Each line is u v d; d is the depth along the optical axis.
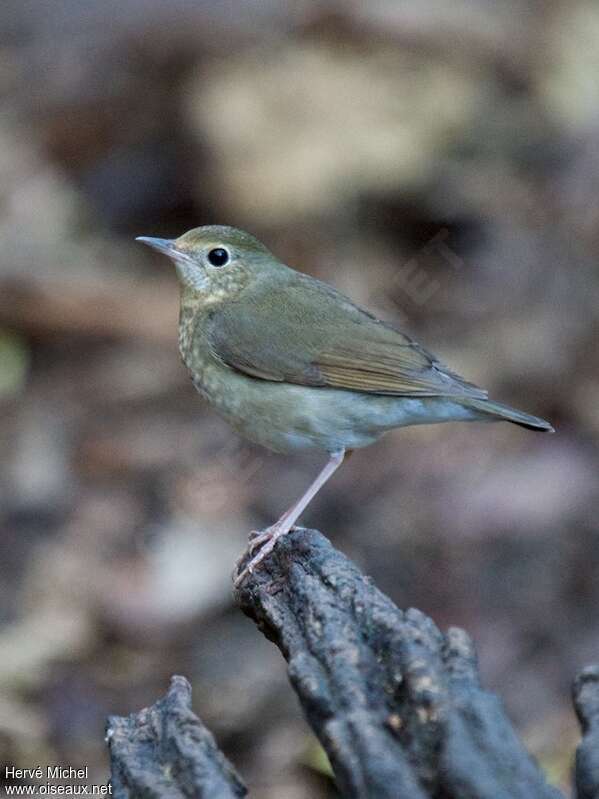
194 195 16.66
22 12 19.22
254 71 16.08
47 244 16.14
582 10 17.75
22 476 13.53
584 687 4.94
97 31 18.42
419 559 11.88
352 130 15.41
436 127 15.74
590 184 15.14
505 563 11.80
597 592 11.52
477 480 12.53
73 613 11.70
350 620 5.30
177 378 14.95
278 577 6.35
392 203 15.27
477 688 4.75
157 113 17.42
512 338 13.96
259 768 10.32
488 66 16.98
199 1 17.88
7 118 17.84
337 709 4.73
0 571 12.29
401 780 4.39
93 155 17.36
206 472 13.23
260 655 11.35
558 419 13.29
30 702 10.66
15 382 14.96
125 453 13.76
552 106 16.45
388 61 16.42
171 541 12.53
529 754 4.50
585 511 12.18
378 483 12.75
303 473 13.11
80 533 12.75
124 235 16.66
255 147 15.32
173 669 11.23
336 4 16.78
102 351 15.44
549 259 14.63
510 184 15.46
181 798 4.77
